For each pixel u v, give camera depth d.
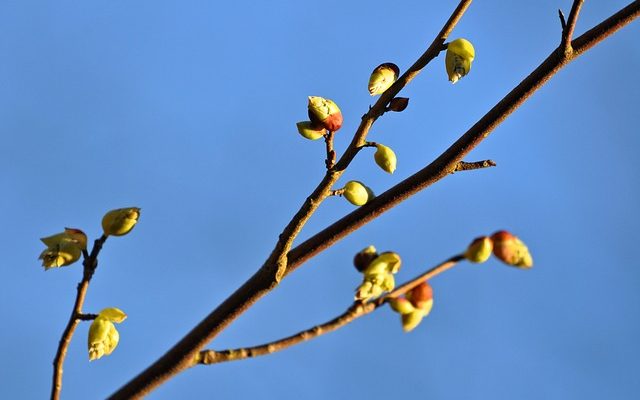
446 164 0.85
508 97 0.85
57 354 0.82
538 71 0.85
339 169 0.85
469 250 0.82
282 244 0.84
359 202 0.85
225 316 0.83
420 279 0.82
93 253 0.83
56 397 0.82
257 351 0.82
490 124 0.85
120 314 0.83
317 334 0.81
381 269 0.82
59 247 0.84
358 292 0.82
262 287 0.83
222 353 0.82
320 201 0.85
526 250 0.82
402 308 0.82
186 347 0.82
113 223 0.83
